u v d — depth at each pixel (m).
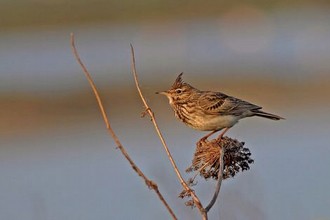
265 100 30.92
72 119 28.05
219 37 47.44
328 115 25.45
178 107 11.91
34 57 41.97
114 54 43.56
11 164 21.03
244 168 8.66
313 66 35.66
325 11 51.44
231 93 32.91
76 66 39.19
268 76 34.66
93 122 27.27
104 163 19.75
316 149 19.34
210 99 11.68
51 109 29.27
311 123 23.53
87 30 51.41
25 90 33.00
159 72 37.19
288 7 54.53
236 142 8.68
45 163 20.75
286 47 41.84
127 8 54.69
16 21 50.41
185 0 56.91
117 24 52.44
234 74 35.94
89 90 32.50
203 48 44.16
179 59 41.03
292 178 16.36
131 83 33.81
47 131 26.23
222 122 11.66
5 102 30.86
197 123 11.73
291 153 18.98
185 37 48.53
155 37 49.00
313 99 29.52
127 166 19.03
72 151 22.12
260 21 50.69
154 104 29.28
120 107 29.28
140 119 25.98
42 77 35.69
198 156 8.70
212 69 37.75
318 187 15.49
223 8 54.72
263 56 39.66
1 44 47.19
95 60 41.50
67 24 51.91
